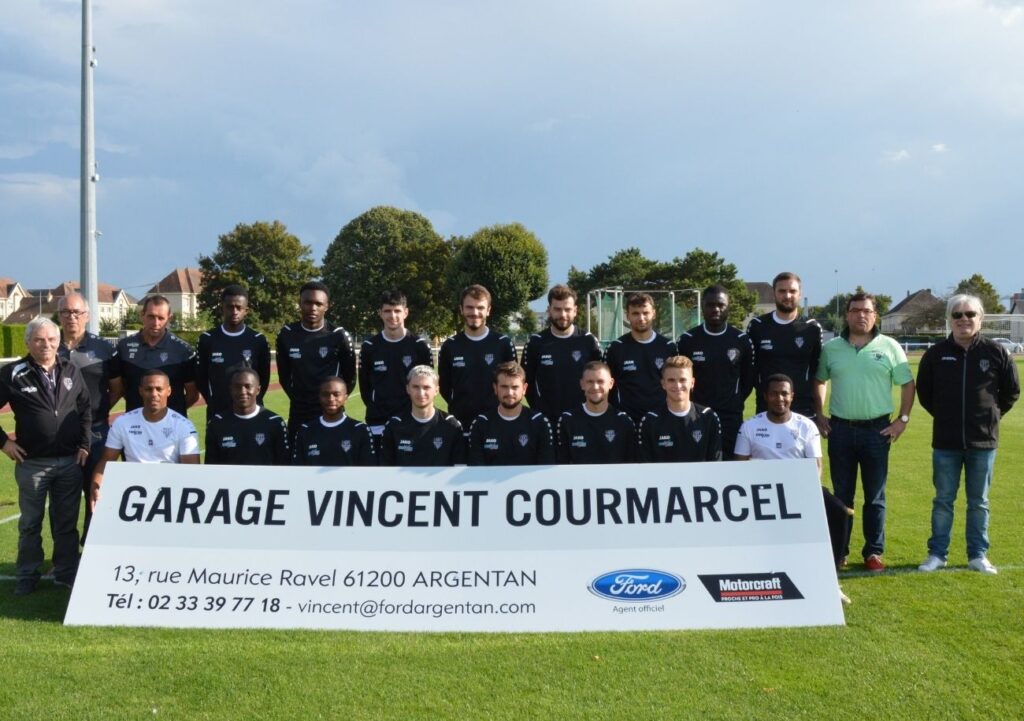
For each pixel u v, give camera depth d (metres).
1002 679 3.72
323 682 3.71
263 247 55.25
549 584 4.60
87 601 4.60
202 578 4.67
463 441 5.58
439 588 4.61
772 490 4.82
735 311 53.72
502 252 53.22
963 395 5.28
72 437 5.24
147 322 6.03
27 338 5.05
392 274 56.31
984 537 5.39
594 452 5.40
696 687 3.65
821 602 4.49
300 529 4.82
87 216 13.48
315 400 6.29
